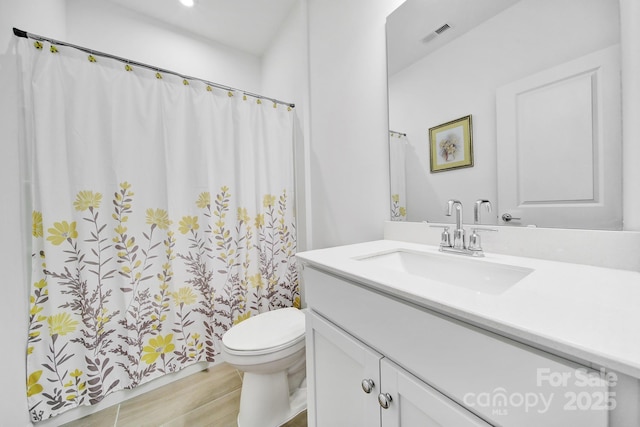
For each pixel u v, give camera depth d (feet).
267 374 3.81
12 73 3.49
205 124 5.16
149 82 4.61
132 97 4.45
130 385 4.33
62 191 3.82
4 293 3.40
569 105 2.36
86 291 4.01
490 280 2.48
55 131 3.77
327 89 5.30
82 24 5.60
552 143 2.48
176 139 4.87
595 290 1.65
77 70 3.98
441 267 2.89
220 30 7.03
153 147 4.63
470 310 1.38
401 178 3.96
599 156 2.21
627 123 2.05
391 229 4.05
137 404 4.27
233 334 3.90
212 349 5.26
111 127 4.25
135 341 4.42
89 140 4.07
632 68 2.01
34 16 4.13
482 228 2.92
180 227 4.92
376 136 4.28
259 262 5.92
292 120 6.31
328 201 5.40
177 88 4.89
